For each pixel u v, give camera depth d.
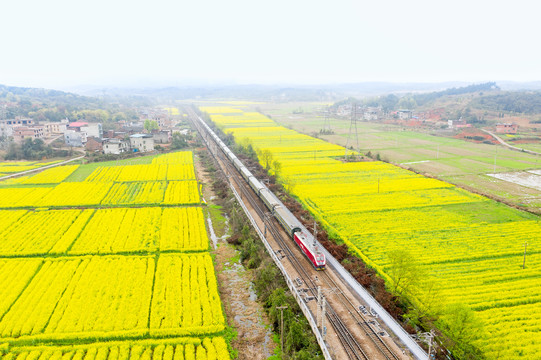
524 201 95.56
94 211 92.69
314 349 43.84
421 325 47.34
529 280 57.75
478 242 71.12
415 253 66.75
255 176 121.19
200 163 151.50
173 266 64.00
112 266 63.75
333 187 109.00
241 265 67.75
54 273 61.62
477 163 142.00
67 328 48.16
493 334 45.34
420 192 103.50
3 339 46.47
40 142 162.38
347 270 60.53
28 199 101.81
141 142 169.50
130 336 47.38
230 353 45.88
